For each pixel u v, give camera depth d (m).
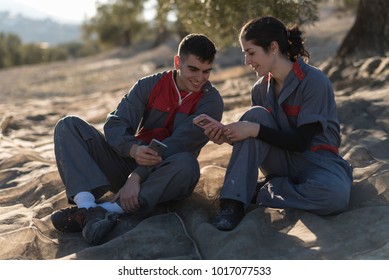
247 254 2.96
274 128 3.46
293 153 3.56
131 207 3.49
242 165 3.37
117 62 24.83
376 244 3.00
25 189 4.40
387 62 6.73
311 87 3.41
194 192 3.91
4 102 12.85
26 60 59.38
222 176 4.16
